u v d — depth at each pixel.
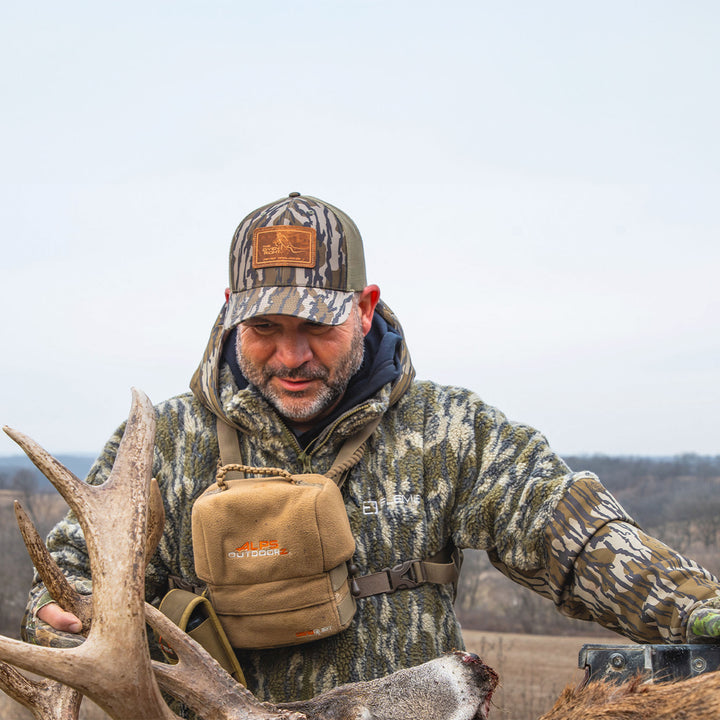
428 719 2.32
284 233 2.97
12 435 2.21
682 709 2.21
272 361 2.98
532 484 3.02
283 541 2.77
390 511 3.03
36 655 2.08
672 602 2.69
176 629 2.37
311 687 2.90
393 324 3.38
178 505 3.09
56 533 3.08
